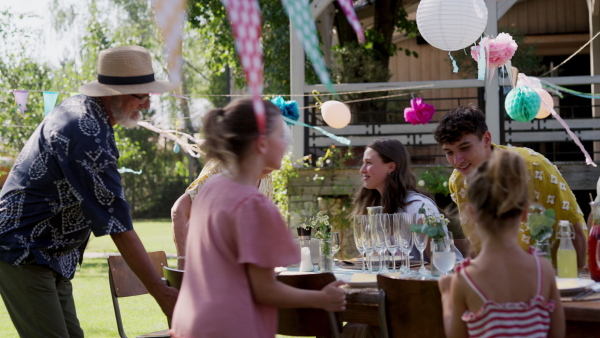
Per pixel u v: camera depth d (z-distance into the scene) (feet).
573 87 39.52
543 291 7.04
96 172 10.02
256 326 7.22
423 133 28.17
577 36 38.24
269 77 40.98
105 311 22.34
